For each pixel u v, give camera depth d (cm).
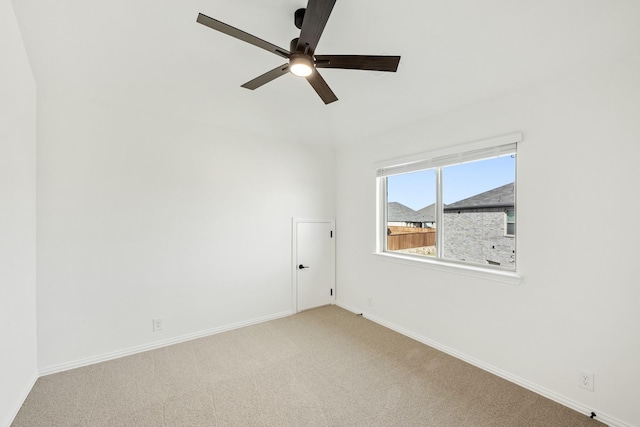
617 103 174
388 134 330
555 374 200
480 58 199
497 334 231
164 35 194
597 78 181
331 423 178
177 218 286
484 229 255
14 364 180
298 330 320
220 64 226
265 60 221
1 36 160
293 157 372
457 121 260
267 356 261
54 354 228
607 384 178
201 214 301
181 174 289
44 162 223
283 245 363
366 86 260
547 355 204
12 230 177
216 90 262
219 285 312
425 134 289
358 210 374
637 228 167
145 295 269
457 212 276
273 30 187
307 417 183
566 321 195
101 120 248
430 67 219
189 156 294
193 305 296
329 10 126
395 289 322
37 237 220
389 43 195
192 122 296
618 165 174
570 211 192
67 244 233
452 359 257
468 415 185
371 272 354
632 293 169
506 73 206
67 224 233
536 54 185
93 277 244
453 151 261
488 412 188
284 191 364
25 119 198
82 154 239
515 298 221
